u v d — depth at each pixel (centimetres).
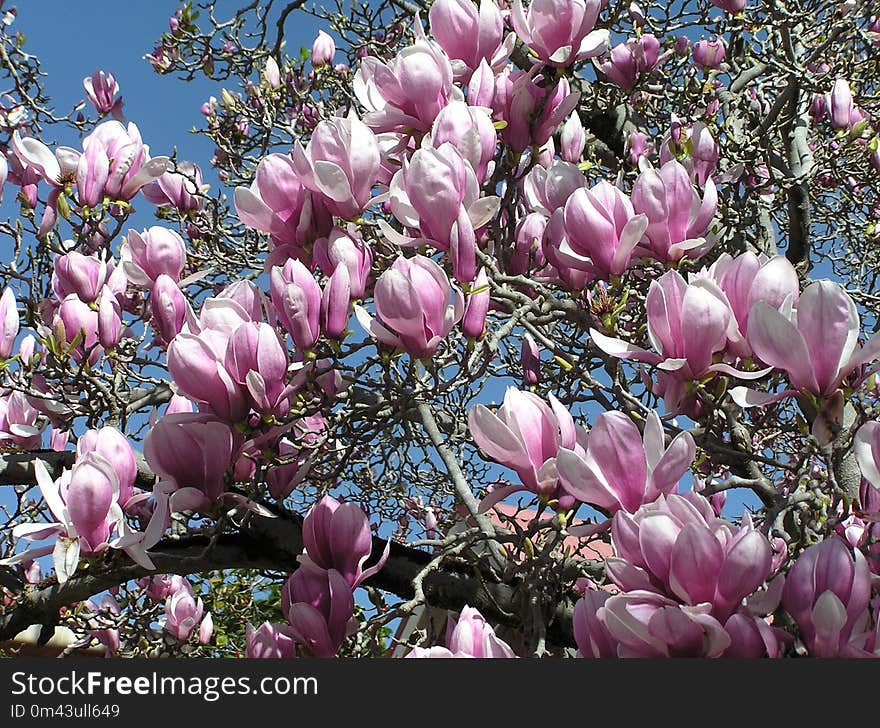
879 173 398
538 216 231
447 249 185
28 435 322
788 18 396
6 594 359
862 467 142
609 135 448
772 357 153
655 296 165
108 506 198
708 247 203
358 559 197
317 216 201
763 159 391
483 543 285
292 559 279
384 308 173
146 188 378
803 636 130
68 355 269
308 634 187
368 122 214
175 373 180
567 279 212
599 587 230
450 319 182
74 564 196
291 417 193
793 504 170
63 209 277
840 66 389
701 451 194
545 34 224
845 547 130
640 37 355
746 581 126
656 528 132
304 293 184
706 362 164
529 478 164
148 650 371
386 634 286
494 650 150
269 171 201
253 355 180
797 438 242
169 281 226
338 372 221
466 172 185
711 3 405
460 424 301
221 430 184
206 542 281
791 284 163
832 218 473
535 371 291
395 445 307
